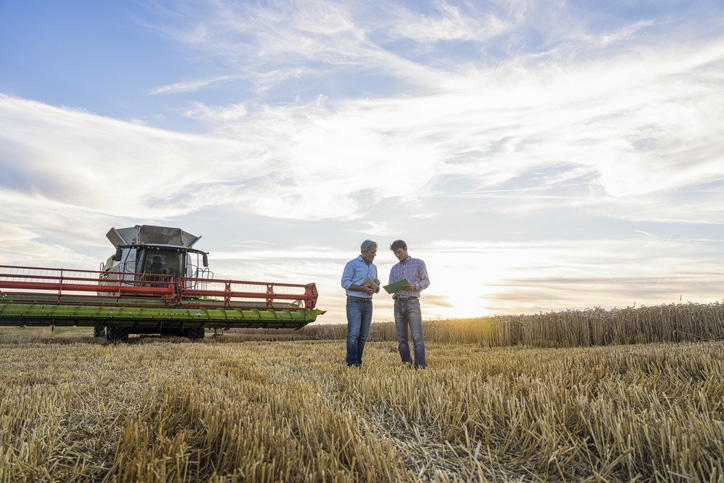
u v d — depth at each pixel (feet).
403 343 22.00
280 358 24.04
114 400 12.51
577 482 7.79
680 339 39.22
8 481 7.09
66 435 9.46
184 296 47.21
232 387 13.76
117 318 41.57
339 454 8.03
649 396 10.63
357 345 22.04
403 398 11.83
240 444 8.04
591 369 15.85
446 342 52.49
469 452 8.59
